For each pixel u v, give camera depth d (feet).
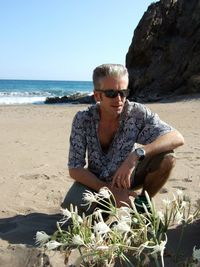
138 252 6.59
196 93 78.38
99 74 8.80
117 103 8.82
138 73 96.89
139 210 8.35
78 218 7.17
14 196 12.33
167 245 7.93
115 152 9.37
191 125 33.30
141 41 96.94
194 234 8.44
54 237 7.07
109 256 6.69
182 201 7.84
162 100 78.79
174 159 9.16
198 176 14.57
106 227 6.65
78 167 9.20
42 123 37.45
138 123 9.34
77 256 7.48
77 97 102.83
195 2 95.86
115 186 8.72
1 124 36.86
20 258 7.59
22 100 110.32
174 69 89.76
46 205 11.45
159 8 97.71
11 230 9.34
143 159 8.89
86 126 9.39
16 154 20.22
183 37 92.89
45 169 16.39
